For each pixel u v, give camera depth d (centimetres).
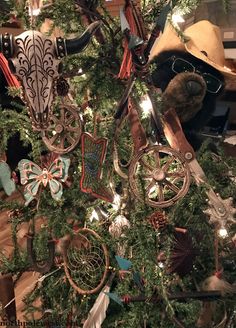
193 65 65
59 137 49
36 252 58
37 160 54
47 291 60
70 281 55
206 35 72
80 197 54
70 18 48
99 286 53
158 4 49
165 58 65
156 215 50
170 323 54
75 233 54
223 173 58
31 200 53
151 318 54
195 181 51
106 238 54
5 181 53
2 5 46
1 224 142
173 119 50
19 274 61
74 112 48
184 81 56
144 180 49
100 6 49
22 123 53
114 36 49
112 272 54
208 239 53
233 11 88
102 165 50
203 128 70
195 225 52
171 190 51
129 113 48
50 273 59
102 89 49
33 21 47
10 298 61
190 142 65
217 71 67
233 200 56
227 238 54
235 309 55
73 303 58
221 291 52
